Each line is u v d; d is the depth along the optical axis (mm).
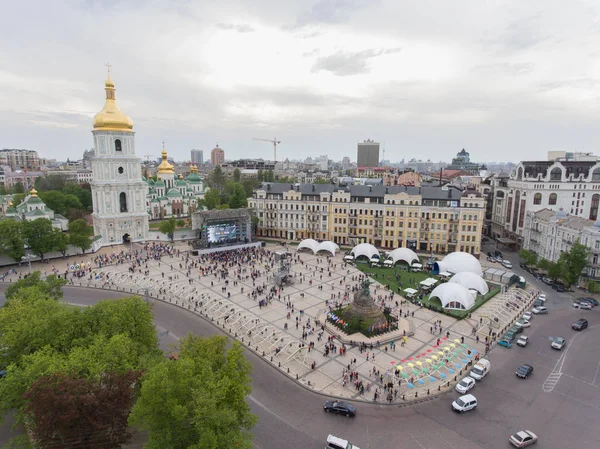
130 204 157750
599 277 108875
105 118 148125
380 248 161250
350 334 79812
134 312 59656
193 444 39688
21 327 53844
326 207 166125
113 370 46219
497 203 186250
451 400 59844
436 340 79750
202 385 42312
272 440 50281
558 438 51406
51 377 42188
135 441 48812
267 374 66438
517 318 91125
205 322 86188
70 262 130000
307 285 112250
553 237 130875
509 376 66438
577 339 80562
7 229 118938
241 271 123375
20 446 43250
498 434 52125
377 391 61188
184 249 151750
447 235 152000
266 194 176875
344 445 47094
